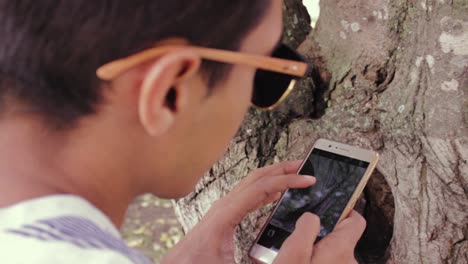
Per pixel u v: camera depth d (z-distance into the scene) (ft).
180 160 2.60
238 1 2.39
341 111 5.49
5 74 2.29
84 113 2.29
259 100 3.25
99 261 2.07
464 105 4.84
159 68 2.20
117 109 2.33
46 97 2.27
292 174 4.50
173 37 2.31
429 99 4.97
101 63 2.25
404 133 5.15
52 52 2.23
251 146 5.74
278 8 2.67
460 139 4.87
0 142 2.31
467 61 4.77
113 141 2.38
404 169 5.18
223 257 4.28
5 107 2.30
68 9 2.20
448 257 5.18
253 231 5.66
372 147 5.30
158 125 2.30
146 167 2.53
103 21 2.21
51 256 2.05
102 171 2.40
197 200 6.14
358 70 5.47
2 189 2.25
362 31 5.41
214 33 2.38
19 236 2.11
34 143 2.30
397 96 5.24
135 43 2.25
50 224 2.14
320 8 5.76
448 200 5.07
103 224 2.27
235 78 2.58
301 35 6.26
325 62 5.71
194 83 2.43
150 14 2.24
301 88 5.67
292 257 3.53
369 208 5.88
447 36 4.81
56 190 2.28
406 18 5.28
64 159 2.33
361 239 5.91
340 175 4.66
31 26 2.23
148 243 13.03
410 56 5.17
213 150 2.69
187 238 4.35
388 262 5.56
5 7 2.26
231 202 4.41
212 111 2.56
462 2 4.75
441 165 5.01
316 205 4.59
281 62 2.65
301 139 5.60
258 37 2.57
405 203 5.25
